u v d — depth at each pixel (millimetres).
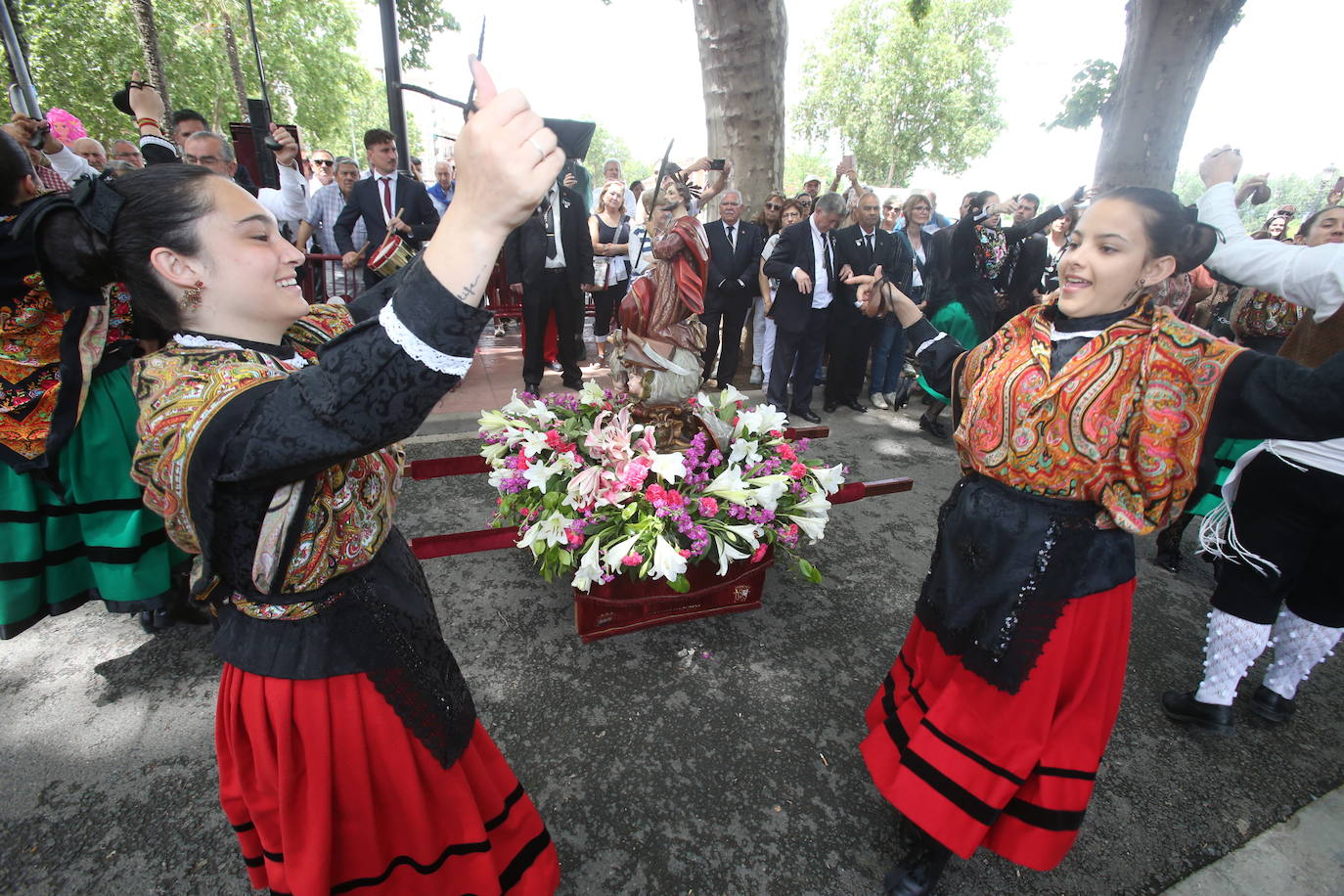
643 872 1751
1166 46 4723
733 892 1708
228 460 829
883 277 1852
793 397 5359
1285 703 2314
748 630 2711
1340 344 1954
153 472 915
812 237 4883
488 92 752
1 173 1819
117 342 2221
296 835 1095
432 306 715
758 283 5465
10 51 5465
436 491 3719
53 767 1962
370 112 34750
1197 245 1297
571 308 5422
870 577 3131
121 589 2301
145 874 1685
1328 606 2082
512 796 1384
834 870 1772
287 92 24719
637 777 2025
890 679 1858
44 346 2043
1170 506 1360
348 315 1341
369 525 1063
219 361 911
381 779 1118
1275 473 1980
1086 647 1437
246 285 938
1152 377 1309
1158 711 2373
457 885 1255
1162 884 1764
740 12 5617
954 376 1703
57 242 996
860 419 5426
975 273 4961
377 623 1076
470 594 2855
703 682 2416
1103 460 1361
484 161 688
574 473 2516
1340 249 1688
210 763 2002
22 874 1671
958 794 1484
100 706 2186
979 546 1491
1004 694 1452
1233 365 1249
